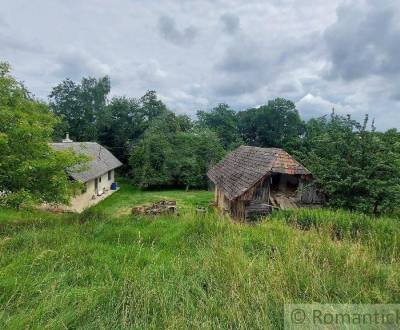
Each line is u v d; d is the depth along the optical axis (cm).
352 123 1312
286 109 5541
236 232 688
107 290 395
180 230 714
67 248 567
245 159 1866
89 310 352
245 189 1428
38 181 1007
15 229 789
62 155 1021
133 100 4600
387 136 1349
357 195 1211
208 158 3497
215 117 6109
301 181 1507
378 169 1202
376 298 373
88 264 514
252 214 1468
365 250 536
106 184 3100
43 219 1041
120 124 4484
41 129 939
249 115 6038
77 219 937
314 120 5262
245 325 318
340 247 548
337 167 1247
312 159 1448
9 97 986
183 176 3400
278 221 873
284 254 516
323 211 964
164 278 441
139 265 509
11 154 907
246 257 506
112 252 573
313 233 648
